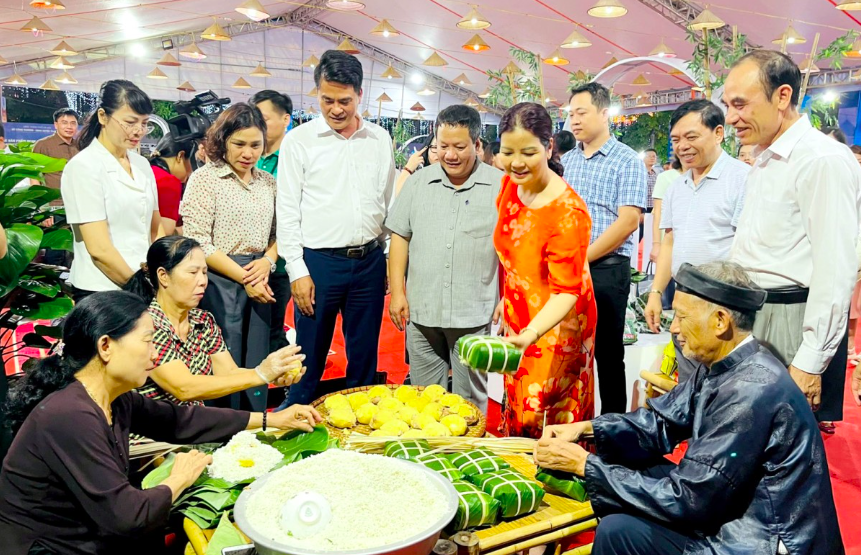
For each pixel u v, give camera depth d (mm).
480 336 1993
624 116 14312
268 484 1766
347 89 2844
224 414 2164
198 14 13117
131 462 2123
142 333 1784
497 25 11977
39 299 3002
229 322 3039
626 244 3133
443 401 2535
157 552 2055
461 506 1740
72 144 6508
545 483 1994
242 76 16422
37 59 14266
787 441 1674
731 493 1689
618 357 3168
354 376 3227
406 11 12523
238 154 3002
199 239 2980
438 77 17219
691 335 1787
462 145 2674
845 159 2070
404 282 3047
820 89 9906
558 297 2275
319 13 15602
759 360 1752
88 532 1796
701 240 3061
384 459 1900
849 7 5672
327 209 3008
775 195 2203
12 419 1778
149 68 15555
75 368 1772
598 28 10898
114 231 2898
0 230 2455
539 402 2459
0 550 1742
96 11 10914
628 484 1791
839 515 2752
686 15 9578
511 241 2396
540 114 2164
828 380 2268
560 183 2283
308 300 3037
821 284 2070
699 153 3010
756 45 9711
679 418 2004
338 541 1515
